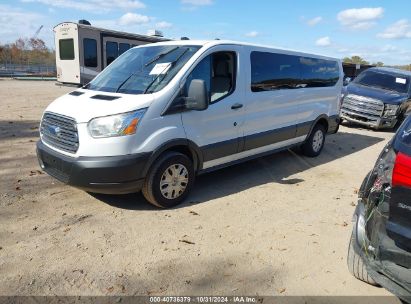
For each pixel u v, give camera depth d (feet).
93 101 15.26
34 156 22.20
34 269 11.25
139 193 17.30
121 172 14.17
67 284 10.66
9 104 43.93
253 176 21.09
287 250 13.07
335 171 23.17
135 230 13.88
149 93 15.40
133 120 14.29
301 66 22.88
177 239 13.38
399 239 8.86
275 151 22.26
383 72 43.37
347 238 14.16
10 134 27.76
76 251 12.31
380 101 38.04
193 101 15.64
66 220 14.39
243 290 10.80
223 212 15.88
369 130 39.99
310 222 15.42
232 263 12.09
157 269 11.56
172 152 15.67
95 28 59.72
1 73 118.32
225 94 17.72
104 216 14.88
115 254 12.25
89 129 14.19
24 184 17.67
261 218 15.52
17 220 14.17
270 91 20.38
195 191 18.17
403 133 9.73
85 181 14.24
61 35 60.54
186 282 11.02
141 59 18.12
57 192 16.94
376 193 9.83
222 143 17.84
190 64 16.24
